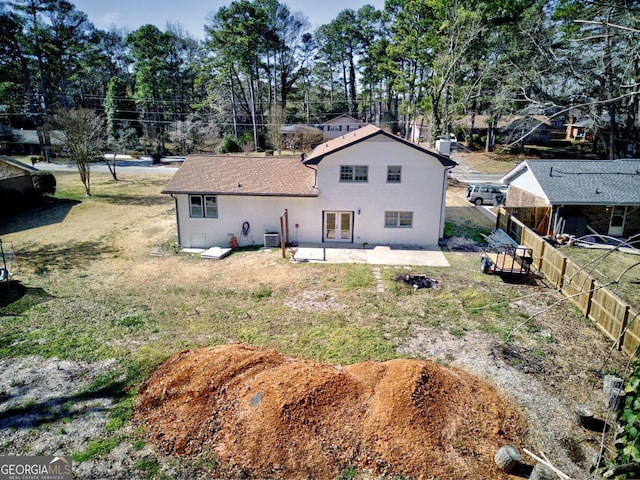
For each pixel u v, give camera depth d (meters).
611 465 5.06
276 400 8.24
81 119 32.53
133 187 36.06
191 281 16.44
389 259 18.77
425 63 42.78
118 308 13.98
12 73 50.19
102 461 7.38
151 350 11.14
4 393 9.30
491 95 36.12
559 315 13.26
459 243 21.12
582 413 8.27
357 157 19.91
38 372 10.12
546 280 16.20
